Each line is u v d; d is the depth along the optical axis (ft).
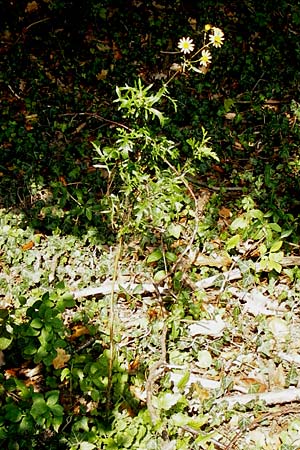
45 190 17.44
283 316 14.25
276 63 22.47
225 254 15.35
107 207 16.24
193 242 15.62
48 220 16.44
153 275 15.06
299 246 15.65
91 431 11.51
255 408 12.18
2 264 15.38
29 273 14.98
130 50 22.67
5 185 17.57
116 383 12.19
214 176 18.22
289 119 20.25
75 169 17.83
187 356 13.14
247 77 21.74
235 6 24.02
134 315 14.24
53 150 18.69
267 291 14.71
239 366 13.20
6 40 22.81
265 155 18.97
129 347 13.48
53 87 21.26
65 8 23.32
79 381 12.51
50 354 11.75
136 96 11.11
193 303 14.12
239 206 16.83
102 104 20.71
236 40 23.11
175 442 11.28
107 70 21.89
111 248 15.70
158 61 22.40
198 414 12.19
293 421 11.94
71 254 15.48
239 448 11.69
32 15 23.45
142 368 12.89
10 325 13.01
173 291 14.47
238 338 13.74
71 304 12.15
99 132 19.36
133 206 13.03
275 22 23.81
